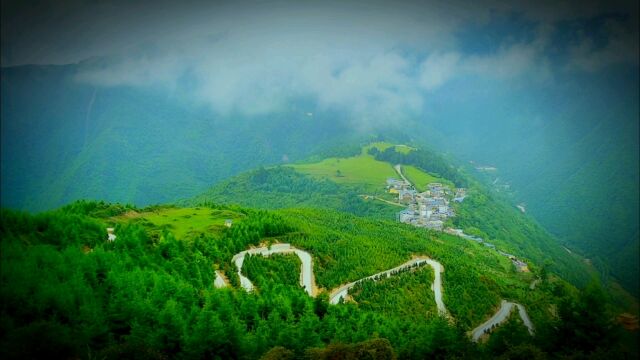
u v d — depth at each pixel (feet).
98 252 278.26
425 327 334.85
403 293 476.95
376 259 545.85
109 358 195.00
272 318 272.51
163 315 226.38
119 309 227.81
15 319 203.31
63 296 216.74
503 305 558.15
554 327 276.41
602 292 270.26
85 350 199.31
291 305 311.06
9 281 217.97
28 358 182.70
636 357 258.37
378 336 292.20
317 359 233.35
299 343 250.57
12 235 286.05
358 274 495.82
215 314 241.14
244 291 310.04
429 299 491.72
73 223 332.60
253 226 517.14
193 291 277.23
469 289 545.85
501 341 290.97
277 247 509.35
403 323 356.79
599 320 262.26
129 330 226.58
